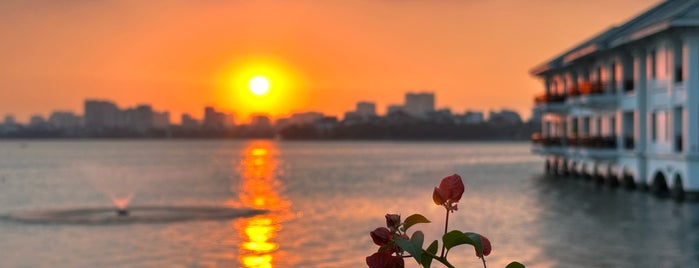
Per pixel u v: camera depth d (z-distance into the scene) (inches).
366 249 1098.7
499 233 1230.9
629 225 1284.4
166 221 1512.1
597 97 1996.8
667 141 1706.4
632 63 1968.5
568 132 2578.7
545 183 2442.2
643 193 1829.5
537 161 5251.0
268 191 2460.6
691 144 1579.7
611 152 1999.3
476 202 1843.0
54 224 1485.0
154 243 1189.7
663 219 1346.0
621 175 1984.5
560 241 1125.1
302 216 1596.9
